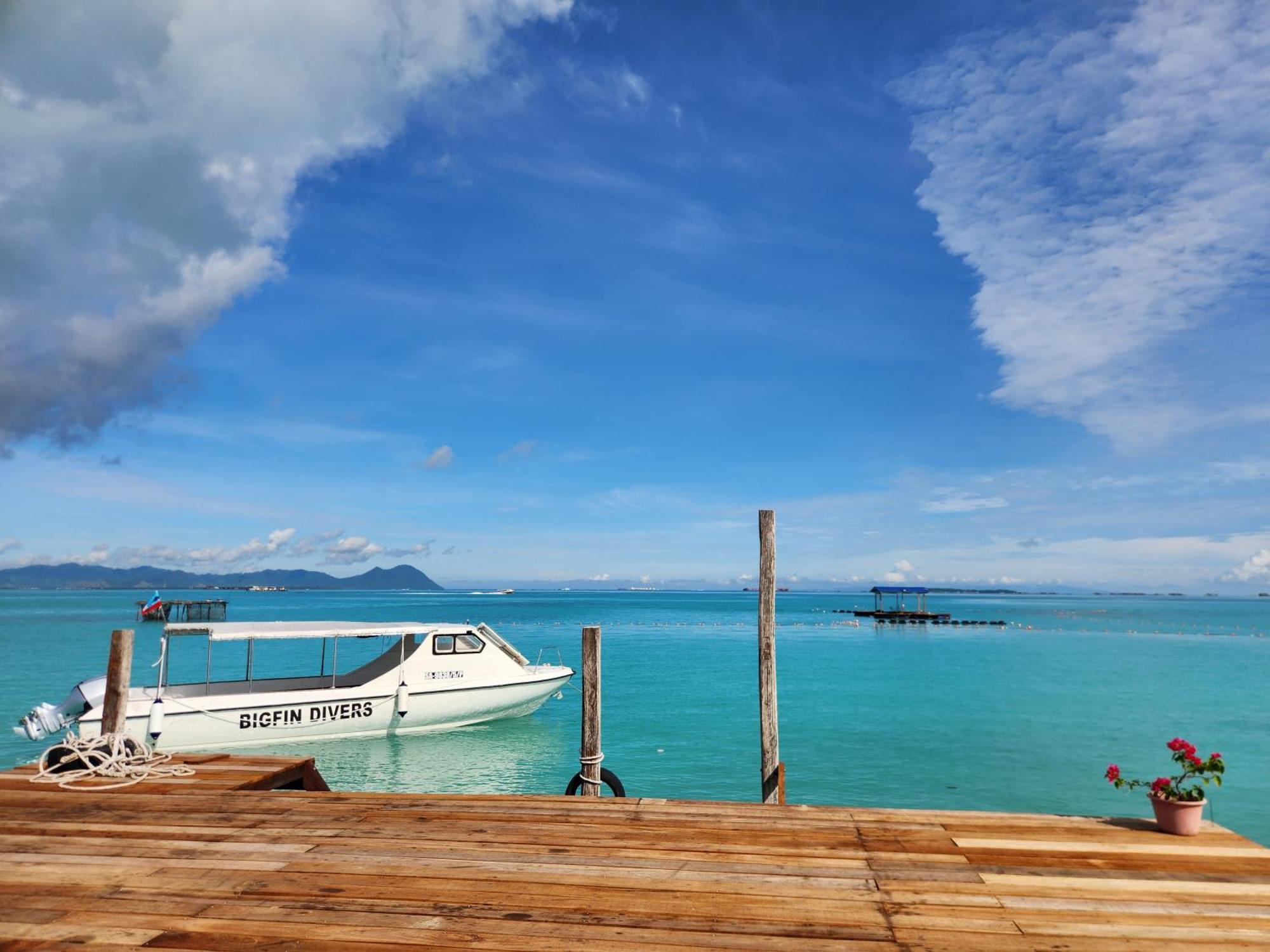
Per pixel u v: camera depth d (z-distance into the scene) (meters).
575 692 31.25
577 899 4.46
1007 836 5.69
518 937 3.97
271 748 18.20
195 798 6.66
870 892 4.60
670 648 55.31
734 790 15.98
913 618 98.25
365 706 19.36
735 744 20.58
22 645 48.47
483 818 6.03
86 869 4.95
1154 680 35.44
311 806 6.41
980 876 4.89
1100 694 30.58
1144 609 181.88
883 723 23.80
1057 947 3.93
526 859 5.12
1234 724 23.75
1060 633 77.31
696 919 4.20
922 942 3.96
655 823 5.91
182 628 18.23
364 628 19.70
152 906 4.35
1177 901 4.53
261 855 5.20
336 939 3.94
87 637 55.94
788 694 30.44
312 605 152.88
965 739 21.27
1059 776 17.19
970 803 14.98
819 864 5.07
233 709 17.67
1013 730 22.67
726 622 96.06
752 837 5.61
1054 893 4.63
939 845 5.46
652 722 23.75
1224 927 4.19
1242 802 15.41
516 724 21.89
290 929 4.05
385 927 4.08
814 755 19.16
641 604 187.62
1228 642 63.69
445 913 4.25
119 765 7.59
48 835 5.68
